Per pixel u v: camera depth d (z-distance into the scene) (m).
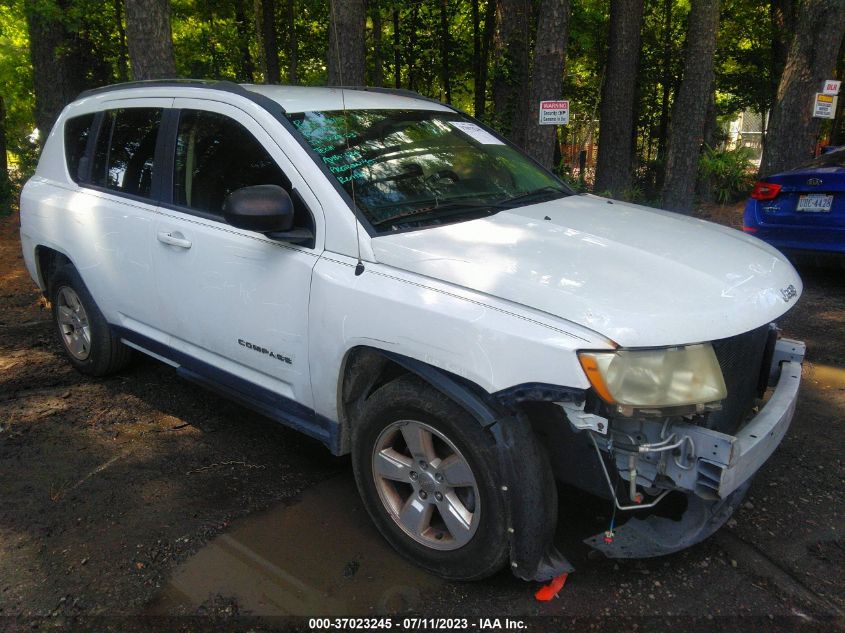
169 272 3.58
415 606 2.58
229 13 16.31
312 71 18.75
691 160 11.29
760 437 2.41
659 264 2.61
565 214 3.19
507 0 11.03
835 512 3.14
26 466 3.59
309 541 2.97
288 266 2.99
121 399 4.41
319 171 2.98
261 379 3.32
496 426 2.41
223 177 3.36
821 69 9.78
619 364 2.19
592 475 2.52
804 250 6.49
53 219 4.38
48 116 12.66
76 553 2.89
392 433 2.77
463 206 3.15
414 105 3.85
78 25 11.48
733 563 2.80
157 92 3.86
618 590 2.66
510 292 2.41
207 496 3.32
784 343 3.11
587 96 20.36
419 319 2.53
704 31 10.74
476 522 2.52
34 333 5.74
